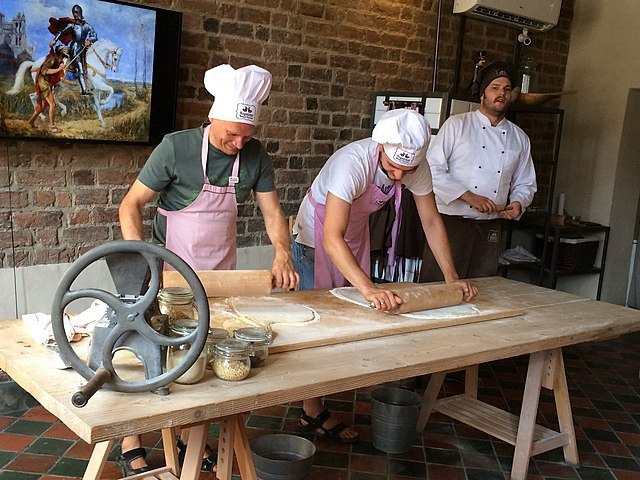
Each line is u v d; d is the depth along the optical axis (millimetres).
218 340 1641
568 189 5625
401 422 2850
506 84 3701
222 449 1861
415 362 1830
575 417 3477
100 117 3182
